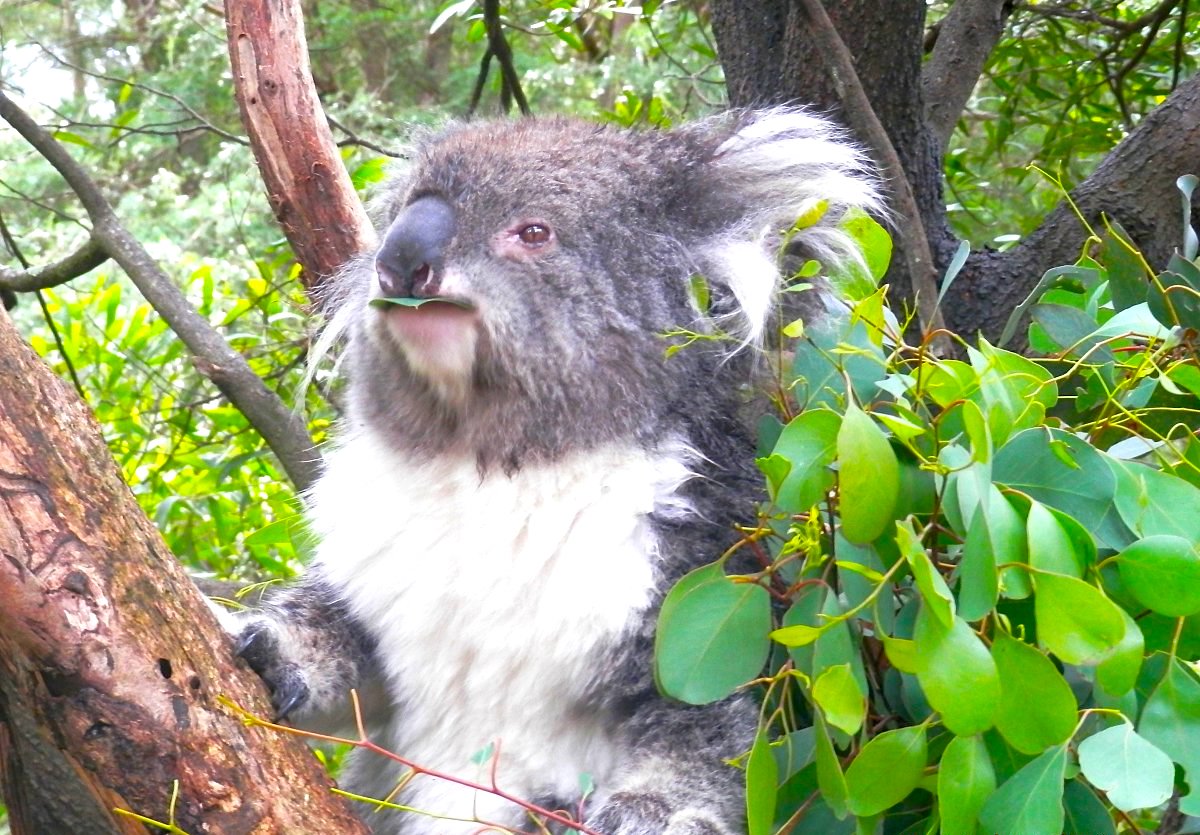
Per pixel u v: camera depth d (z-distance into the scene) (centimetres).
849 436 79
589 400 95
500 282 94
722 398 97
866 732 85
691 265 98
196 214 300
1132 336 90
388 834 100
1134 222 121
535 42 331
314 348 114
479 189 96
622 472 95
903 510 82
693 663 82
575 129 101
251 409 124
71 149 310
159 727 81
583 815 92
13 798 96
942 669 77
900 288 122
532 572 94
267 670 92
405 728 99
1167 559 78
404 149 113
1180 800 78
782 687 86
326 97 361
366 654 100
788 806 84
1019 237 141
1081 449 81
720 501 95
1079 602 76
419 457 97
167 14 347
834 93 120
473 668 96
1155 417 90
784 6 126
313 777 85
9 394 81
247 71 113
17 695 86
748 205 101
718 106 130
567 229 96
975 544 77
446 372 94
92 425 83
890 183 112
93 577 81
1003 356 85
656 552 94
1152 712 79
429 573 96
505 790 95
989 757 79
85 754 81
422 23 354
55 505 81
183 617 83
